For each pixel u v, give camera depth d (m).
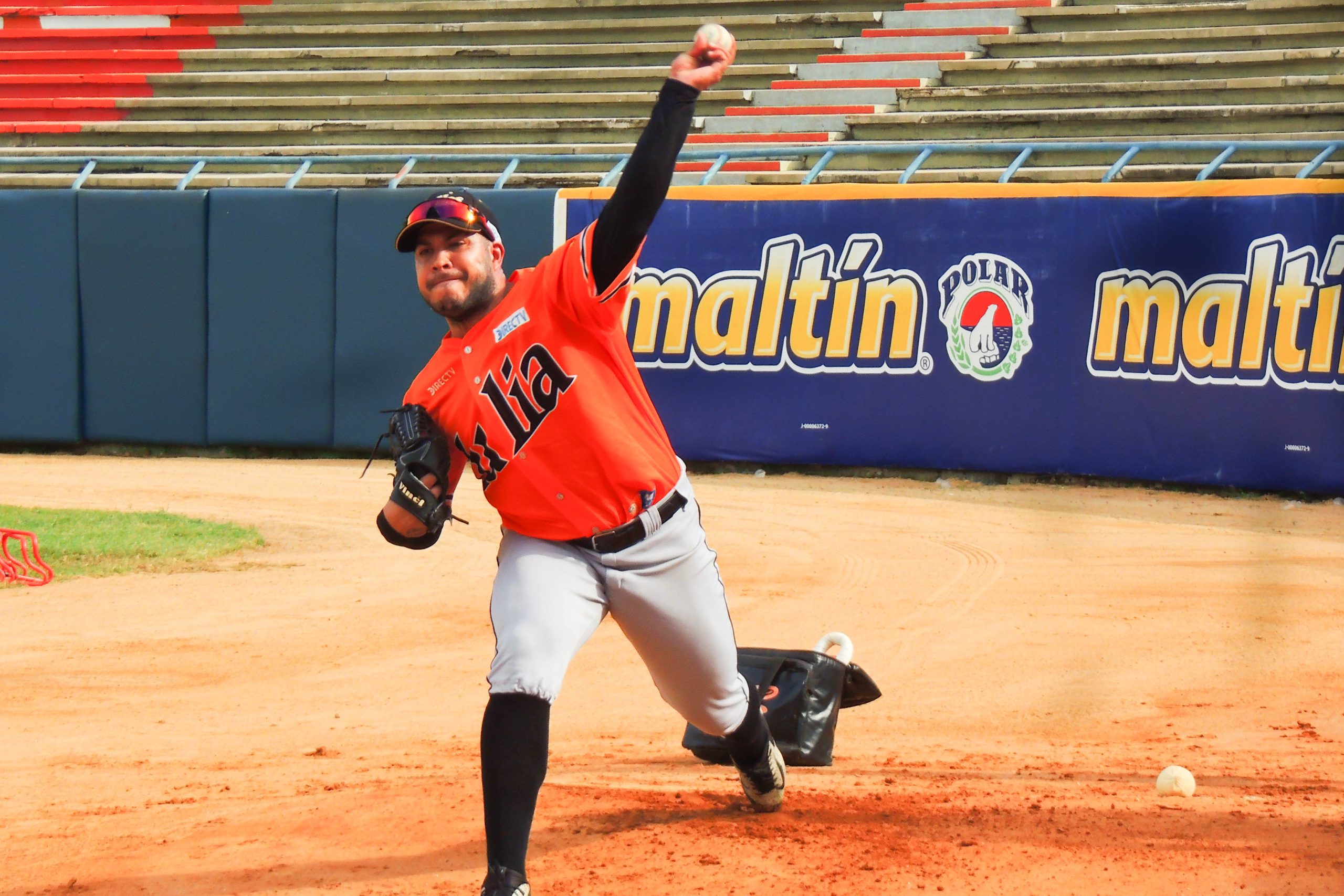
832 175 41.56
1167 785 10.94
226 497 32.00
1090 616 19.27
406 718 14.46
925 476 34.66
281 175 44.81
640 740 13.42
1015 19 48.31
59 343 40.31
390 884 9.03
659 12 53.41
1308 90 40.47
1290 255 30.34
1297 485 30.45
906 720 14.13
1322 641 17.52
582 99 49.38
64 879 9.30
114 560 23.55
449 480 8.65
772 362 35.25
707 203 35.62
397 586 21.83
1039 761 12.39
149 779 11.98
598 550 8.23
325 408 39.00
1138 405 32.00
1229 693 15.07
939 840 9.66
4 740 13.53
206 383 39.75
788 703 10.97
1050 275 32.66
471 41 54.25
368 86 52.81
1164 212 31.52
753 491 32.72
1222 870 8.89
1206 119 40.50
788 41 50.00
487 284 8.30
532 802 7.99
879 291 34.31
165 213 39.38
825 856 9.32
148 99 53.00
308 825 10.39
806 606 20.34
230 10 57.47
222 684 15.92
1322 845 9.40
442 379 8.38
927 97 45.56
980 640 17.97
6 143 53.12
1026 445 33.16
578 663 17.03
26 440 40.94
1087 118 41.91
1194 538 25.78
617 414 8.11
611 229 7.68
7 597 20.69
